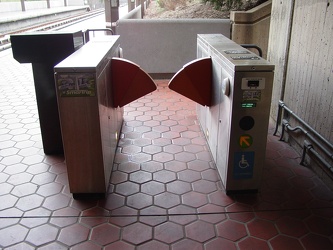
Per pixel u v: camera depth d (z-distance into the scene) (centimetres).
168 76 676
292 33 377
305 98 346
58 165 349
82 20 2305
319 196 296
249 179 293
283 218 268
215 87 324
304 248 236
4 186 311
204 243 241
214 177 327
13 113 496
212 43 349
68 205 284
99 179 286
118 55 405
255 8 627
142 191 304
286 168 343
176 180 321
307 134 336
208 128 377
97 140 273
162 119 471
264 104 268
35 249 234
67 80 253
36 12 2395
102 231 253
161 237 247
